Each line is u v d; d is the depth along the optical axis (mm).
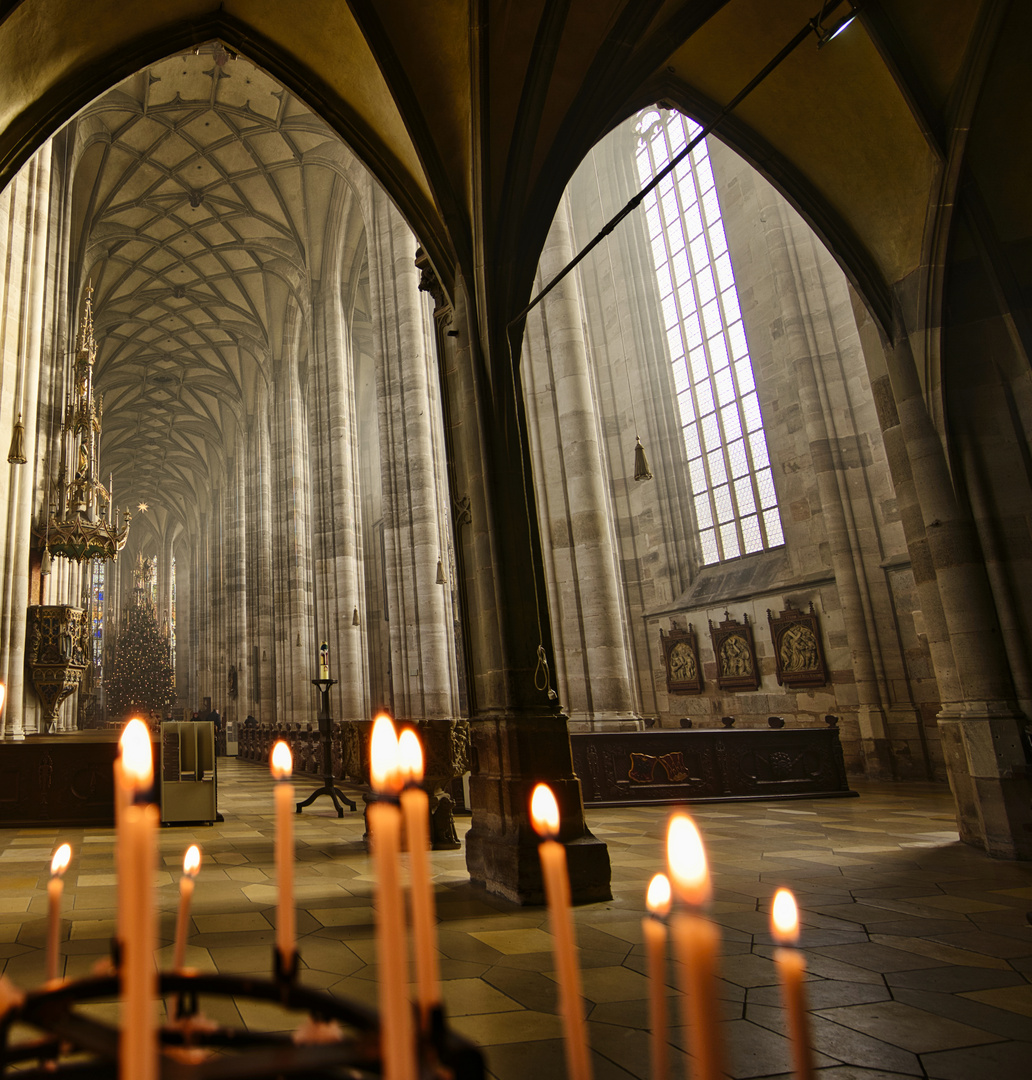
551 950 4738
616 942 4906
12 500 15859
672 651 21359
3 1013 975
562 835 6258
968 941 4715
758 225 19438
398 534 21828
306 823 10961
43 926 5395
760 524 19766
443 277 7953
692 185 21953
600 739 11898
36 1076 953
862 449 16219
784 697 18000
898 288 8469
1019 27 6938
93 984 1054
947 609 7941
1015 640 7574
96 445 21016
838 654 16719
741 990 3957
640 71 7457
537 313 15633
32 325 16938
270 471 40031
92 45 7297
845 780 12414
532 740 6520
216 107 24266
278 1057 813
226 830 10312
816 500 17656
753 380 20031
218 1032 1056
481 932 5211
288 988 1038
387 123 7867
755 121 8703
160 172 26688
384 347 22828
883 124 8008
